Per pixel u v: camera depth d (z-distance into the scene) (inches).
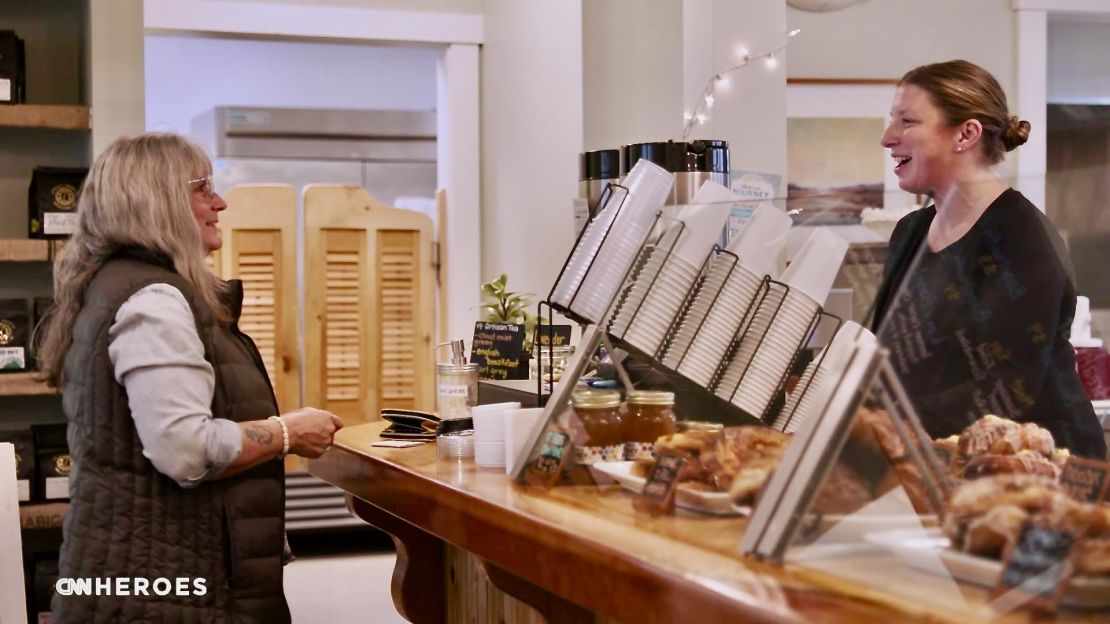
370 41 219.1
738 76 170.6
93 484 86.7
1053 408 58.4
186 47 298.7
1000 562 45.4
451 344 116.3
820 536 51.3
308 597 195.3
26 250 158.1
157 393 84.6
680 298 75.4
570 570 60.0
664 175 82.7
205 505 89.0
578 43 191.0
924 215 60.9
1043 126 210.5
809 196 72.1
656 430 70.7
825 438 51.5
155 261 90.7
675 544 56.5
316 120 286.8
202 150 95.6
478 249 223.0
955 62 87.3
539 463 75.7
